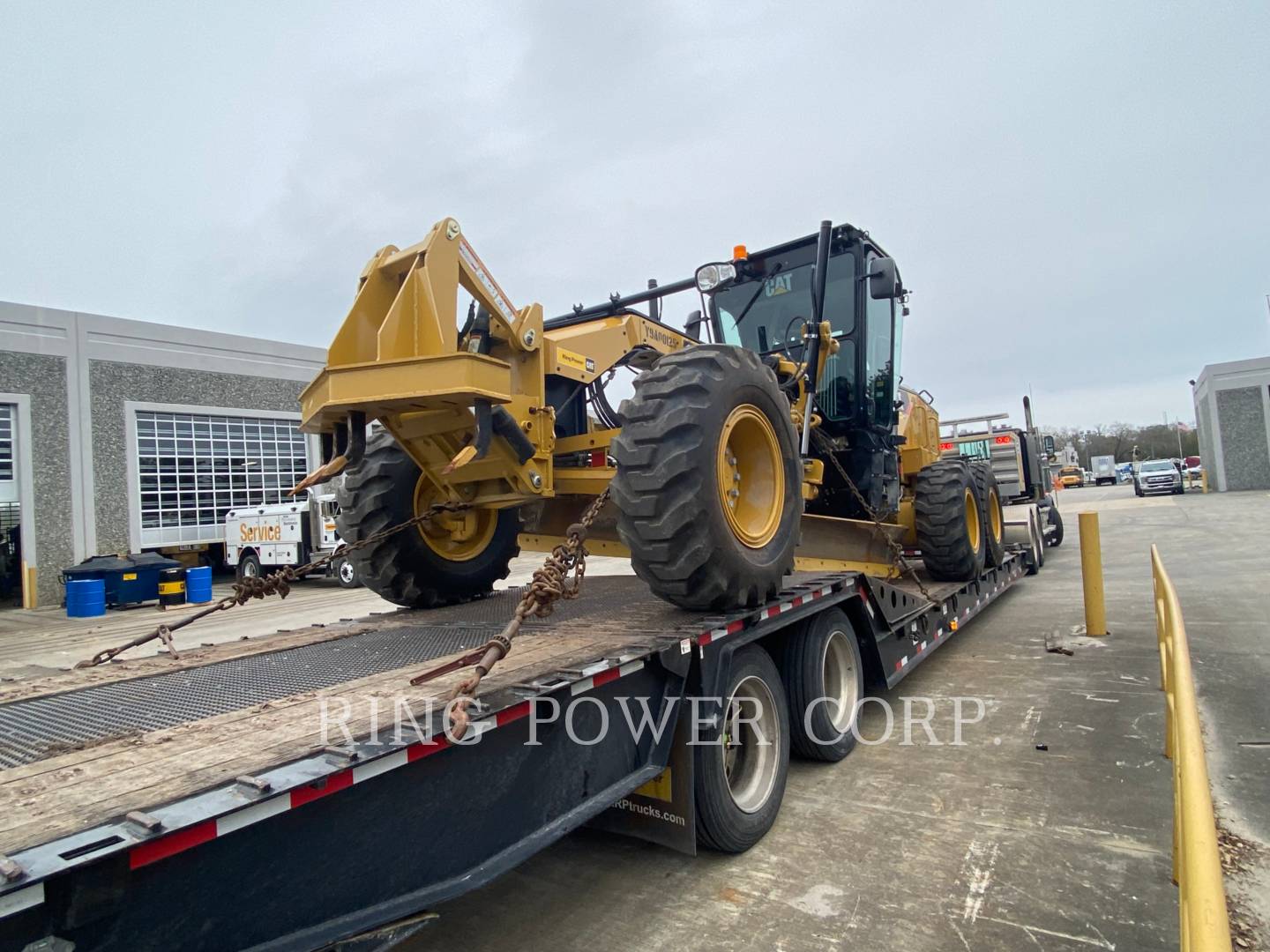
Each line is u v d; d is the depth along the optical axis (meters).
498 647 2.27
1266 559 11.17
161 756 1.90
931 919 2.74
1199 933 1.22
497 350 3.69
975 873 3.04
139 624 11.42
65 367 15.39
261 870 1.63
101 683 2.83
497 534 4.75
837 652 4.39
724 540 3.13
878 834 3.42
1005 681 5.71
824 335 5.36
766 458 3.68
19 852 1.31
